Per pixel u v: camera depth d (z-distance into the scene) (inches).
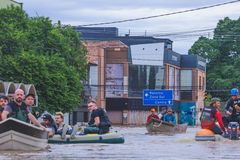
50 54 3026.6
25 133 1005.2
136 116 4940.9
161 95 4633.4
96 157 876.6
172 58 5344.5
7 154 929.5
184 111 5565.9
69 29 3479.3
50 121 1278.3
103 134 1288.1
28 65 2659.9
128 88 4899.1
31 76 2657.5
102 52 4763.8
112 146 1171.3
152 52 5044.3
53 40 3051.2
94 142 1263.5
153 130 2426.2
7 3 3437.5
